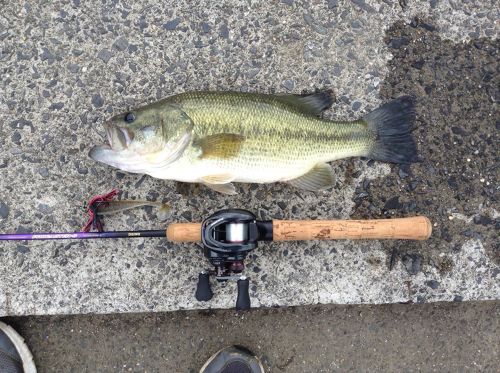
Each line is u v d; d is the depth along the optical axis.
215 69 0.58
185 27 0.58
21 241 0.56
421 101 0.60
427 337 0.61
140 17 0.58
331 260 0.58
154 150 0.50
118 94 0.57
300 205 0.58
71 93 0.57
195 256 0.57
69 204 0.57
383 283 0.58
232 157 0.51
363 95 0.59
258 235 0.51
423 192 0.59
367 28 0.59
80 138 0.57
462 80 0.60
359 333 0.61
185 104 0.50
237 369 0.59
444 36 0.60
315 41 0.59
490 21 0.60
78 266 0.57
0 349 0.57
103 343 0.60
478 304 0.62
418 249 0.59
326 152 0.54
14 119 0.57
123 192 0.57
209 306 0.57
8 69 0.57
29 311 0.56
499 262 0.59
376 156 0.56
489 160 0.60
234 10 0.58
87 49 0.57
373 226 0.53
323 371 0.61
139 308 0.57
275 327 0.61
